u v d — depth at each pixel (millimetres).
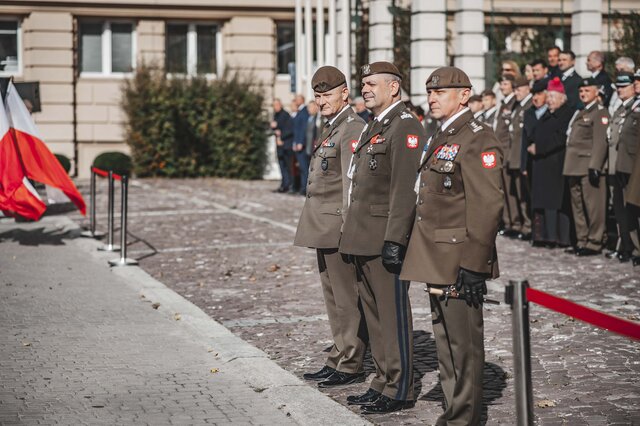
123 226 14219
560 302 4938
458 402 6105
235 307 11078
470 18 23328
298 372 8227
